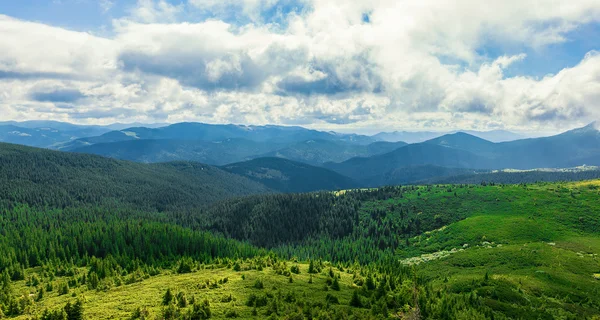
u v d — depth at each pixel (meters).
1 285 172.00
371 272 159.50
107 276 180.62
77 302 101.56
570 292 145.50
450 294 135.38
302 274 148.38
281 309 99.44
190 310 95.31
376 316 103.06
